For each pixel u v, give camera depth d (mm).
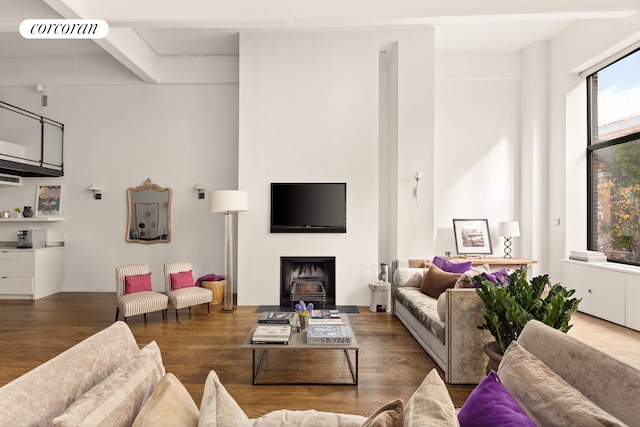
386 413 951
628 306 4113
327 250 5227
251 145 5227
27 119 6137
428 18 3807
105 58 6016
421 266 4906
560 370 1208
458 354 2777
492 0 3756
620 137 4703
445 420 940
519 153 5984
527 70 5785
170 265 4738
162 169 6090
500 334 2342
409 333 3977
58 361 1072
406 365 3115
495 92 5988
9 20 3807
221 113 6062
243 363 3148
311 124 5238
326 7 3791
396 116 5344
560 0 3732
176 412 986
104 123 6113
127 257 6090
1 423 796
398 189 5297
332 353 3400
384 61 5848
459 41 5586
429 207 5273
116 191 6113
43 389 944
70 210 6117
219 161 6078
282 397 2562
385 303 4887
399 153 5285
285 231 5215
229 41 5508
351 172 5234
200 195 6055
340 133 5242
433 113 5258
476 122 6004
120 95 6098
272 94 5223
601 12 3719
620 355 3348
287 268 5293
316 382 2777
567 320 2227
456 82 6008
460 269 4277
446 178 6023
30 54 5910
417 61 5238
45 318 4484
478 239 5859
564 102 5309
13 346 3529
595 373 1079
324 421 1416
